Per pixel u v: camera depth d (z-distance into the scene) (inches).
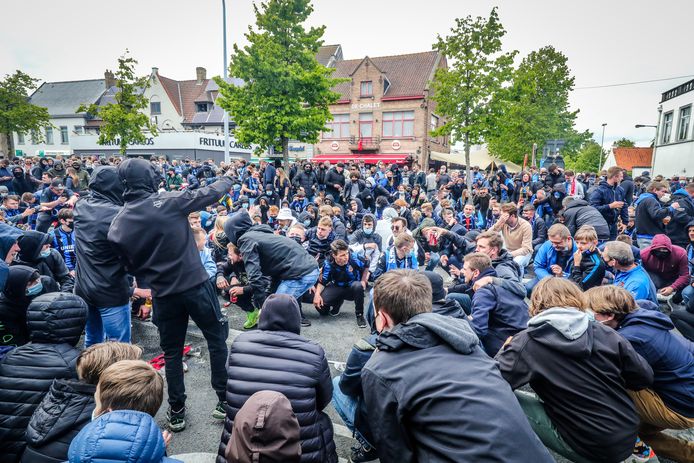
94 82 1847.9
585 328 81.1
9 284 121.6
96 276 122.5
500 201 512.4
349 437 115.3
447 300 108.5
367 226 243.9
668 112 850.1
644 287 144.3
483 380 62.4
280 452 53.0
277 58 550.3
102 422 57.4
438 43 651.5
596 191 272.1
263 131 564.7
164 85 1596.9
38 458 75.2
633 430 80.7
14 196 298.4
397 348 68.3
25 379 86.7
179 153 1224.2
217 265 209.9
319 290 200.4
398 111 1221.1
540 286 94.4
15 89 980.6
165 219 105.3
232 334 183.0
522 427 57.6
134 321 194.9
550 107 906.7
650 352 91.2
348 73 1333.7
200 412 123.9
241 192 433.7
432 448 59.2
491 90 632.4
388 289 75.3
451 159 1138.0
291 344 84.0
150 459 57.3
